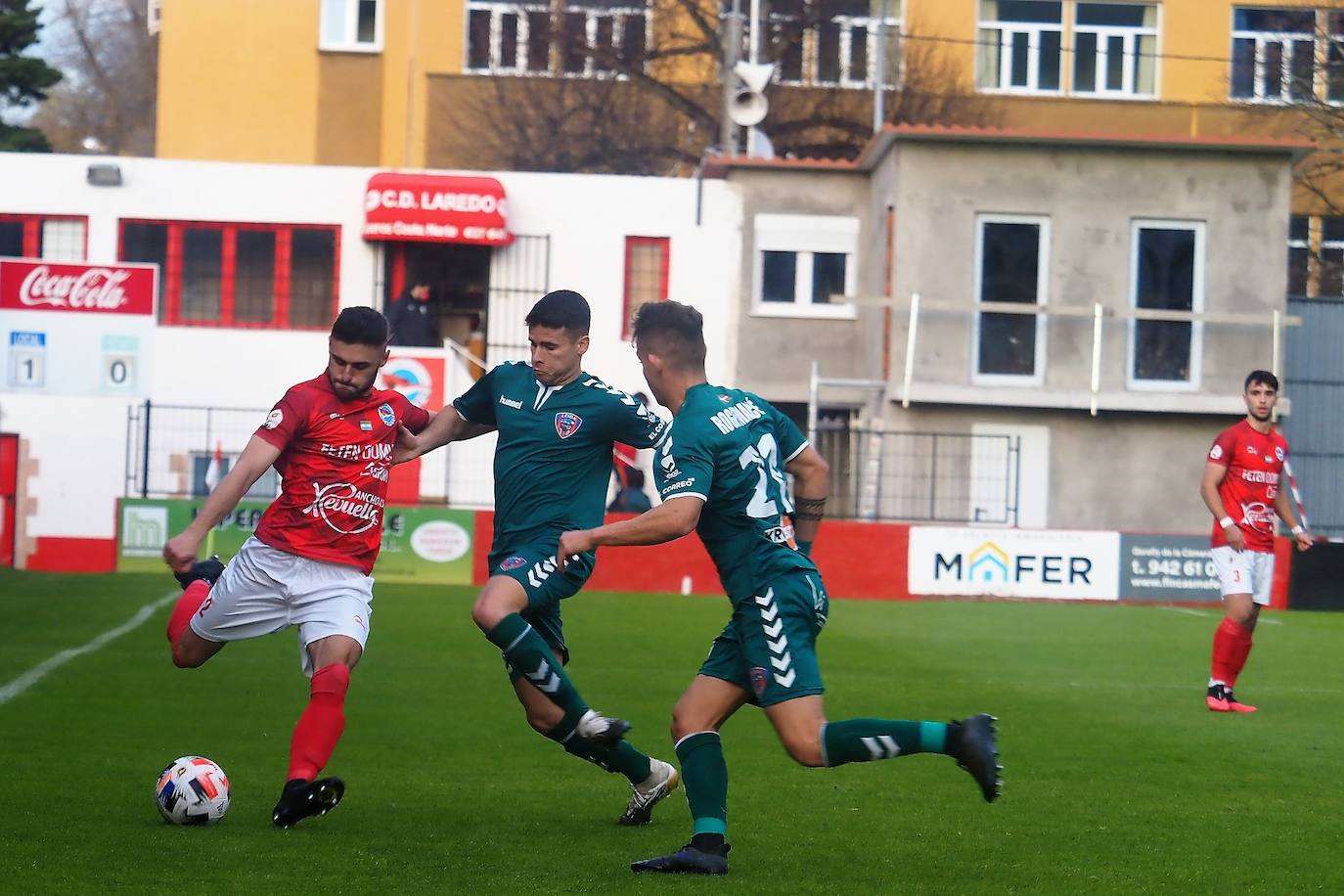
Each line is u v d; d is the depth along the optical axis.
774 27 121.44
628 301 92.88
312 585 21.56
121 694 34.44
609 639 48.44
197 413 86.81
